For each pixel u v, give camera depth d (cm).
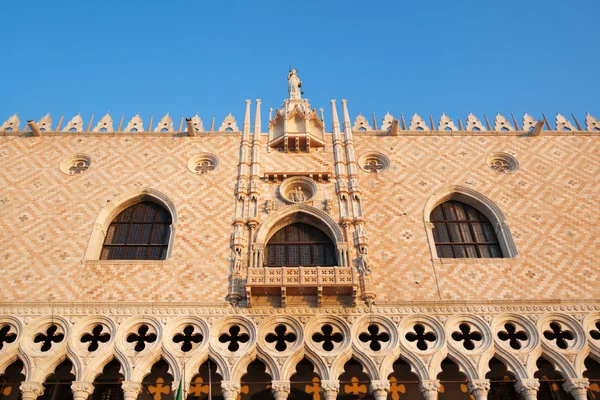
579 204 2758
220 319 2322
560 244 2591
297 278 2336
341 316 2338
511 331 2367
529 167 2936
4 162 2905
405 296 2397
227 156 2961
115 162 2930
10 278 2420
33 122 2980
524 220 2691
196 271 2467
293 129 3039
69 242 2570
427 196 2783
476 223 2781
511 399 2492
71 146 3012
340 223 2641
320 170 2875
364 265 2447
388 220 2672
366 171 2908
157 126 3127
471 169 2920
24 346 2231
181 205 2730
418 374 2195
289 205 2716
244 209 2700
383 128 3162
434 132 3095
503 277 2464
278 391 2142
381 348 2261
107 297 2373
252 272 2364
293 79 3431
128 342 2298
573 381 2172
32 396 2120
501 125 3172
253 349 2247
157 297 2378
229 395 2125
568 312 2356
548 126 3180
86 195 2769
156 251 2647
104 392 2461
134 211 2805
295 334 2311
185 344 2373
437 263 2509
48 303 2342
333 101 3225
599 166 2941
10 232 2595
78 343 2256
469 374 2195
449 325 2316
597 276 2470
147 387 2462
